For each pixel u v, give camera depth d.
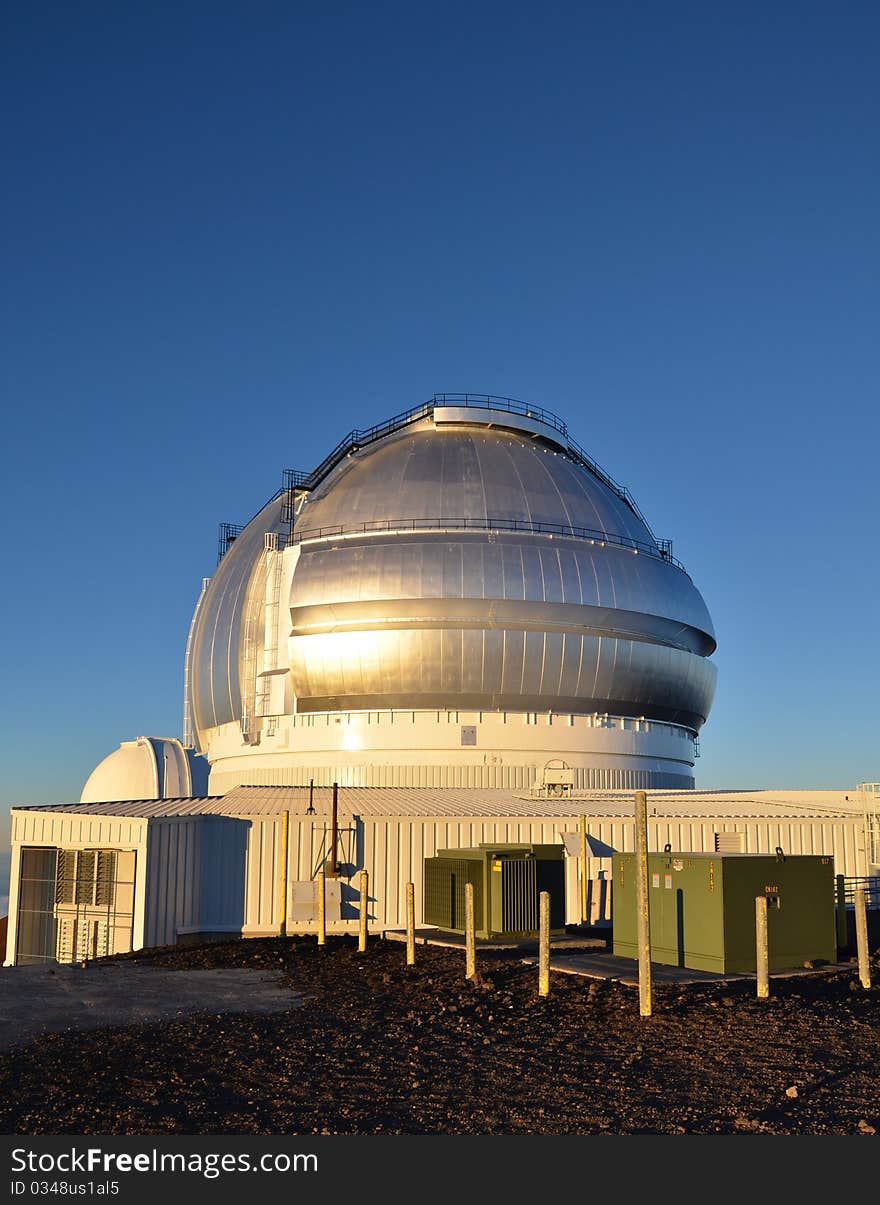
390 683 50.84
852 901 38.56
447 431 58.41
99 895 35.38
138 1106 14.39
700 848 39.69
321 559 52.97
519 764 50.53
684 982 23.56
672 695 55.41
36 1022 20.33
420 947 30.34
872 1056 17.48
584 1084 15.69
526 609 51.03
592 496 56.81
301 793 44.06
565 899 33.22
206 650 60.69
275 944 31.83
